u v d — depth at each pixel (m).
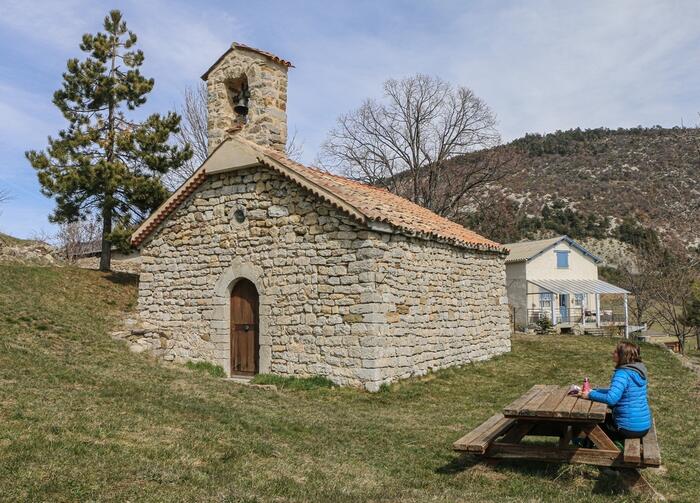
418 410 10.62
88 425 6.69
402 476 6.27
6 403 7.29
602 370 15.71
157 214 15.28
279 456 6.57
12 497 4.51
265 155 13.39
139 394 9.05
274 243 13.41
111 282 22.08
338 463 6.57
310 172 14.11
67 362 11.06
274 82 14.68
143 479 5.22
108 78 22.27
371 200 14.20
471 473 6.31
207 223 14.66
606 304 46.53
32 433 6.15
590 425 5.91
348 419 9.29
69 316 16.02
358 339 11.98
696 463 7.12
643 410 5.89
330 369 12.30
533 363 16.75
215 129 15.21
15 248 23.25
